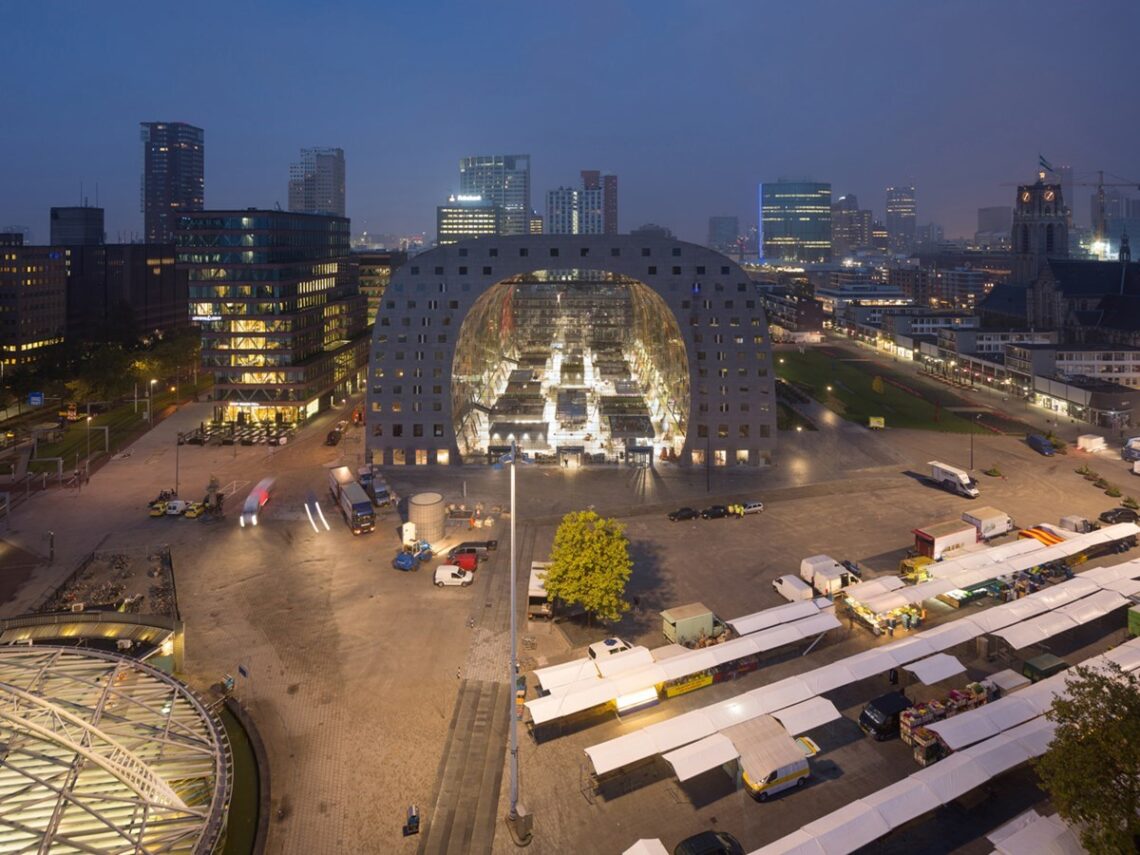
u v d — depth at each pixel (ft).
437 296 381.81
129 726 135.33
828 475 368.48
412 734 164.14
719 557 263.90
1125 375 540.11
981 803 143.74
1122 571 231.30
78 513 310.24
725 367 383.04
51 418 504.02
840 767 154.92
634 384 536.42
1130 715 119.75
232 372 481.46
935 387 608.60
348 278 617.62
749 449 385.70
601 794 147.02
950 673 175.01
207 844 113.80
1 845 105.09
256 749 156.97
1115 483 351.25
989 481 357.00
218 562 258.16
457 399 396.98
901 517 306.14
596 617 217.56
